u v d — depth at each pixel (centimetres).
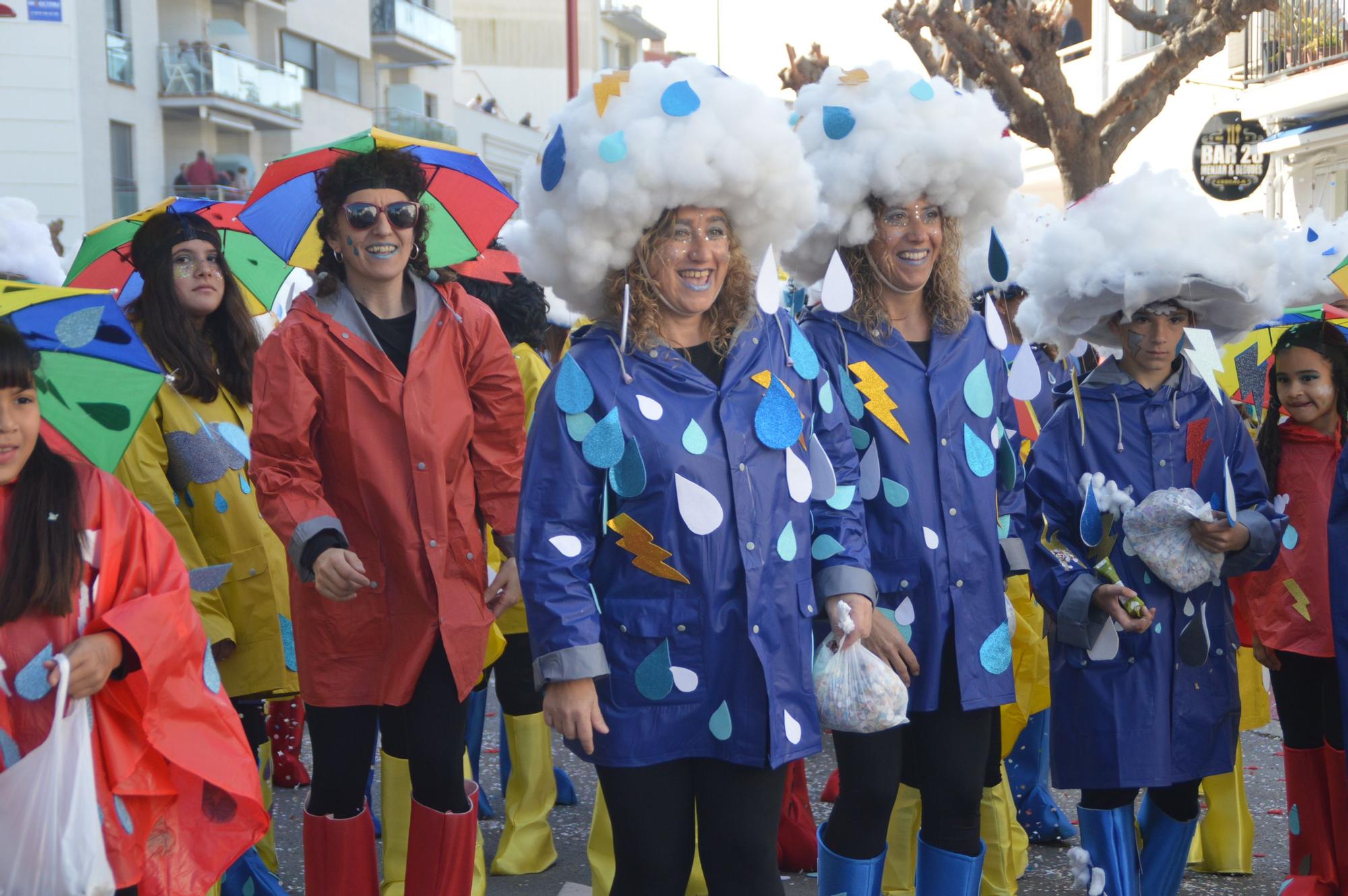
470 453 375
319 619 358
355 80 3456
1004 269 355
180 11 2880
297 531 340
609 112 292
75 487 280
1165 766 365
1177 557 361
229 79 2838
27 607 272
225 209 466
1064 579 368
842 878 336
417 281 373
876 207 352
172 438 397
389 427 357
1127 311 373
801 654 295
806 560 300
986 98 362
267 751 443
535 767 471
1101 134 1245
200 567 394
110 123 2648
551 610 282
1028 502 380
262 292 490
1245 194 1669
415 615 357
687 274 293
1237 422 384
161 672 278
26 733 272
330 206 362
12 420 268
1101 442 375
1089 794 376
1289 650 402
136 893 285
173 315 402
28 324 304
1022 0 1207
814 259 361
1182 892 441
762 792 291
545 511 287
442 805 361
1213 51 1177
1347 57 1523
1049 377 493
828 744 627
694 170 285
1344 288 445
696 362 301
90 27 2570
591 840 429
